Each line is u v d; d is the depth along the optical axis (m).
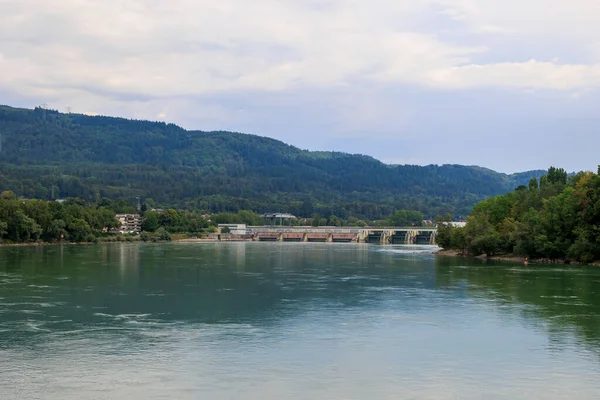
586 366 65.44
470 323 86.62
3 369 62.50
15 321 85.75
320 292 117.62
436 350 71.50
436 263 192.62
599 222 182.00
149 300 105.88
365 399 55.00
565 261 187.75
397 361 66.75
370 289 122.12
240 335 78.25
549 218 191.00
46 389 56.44
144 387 57.28
